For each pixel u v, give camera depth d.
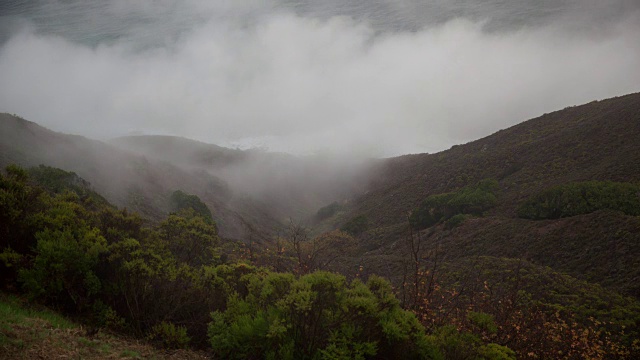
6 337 5.07
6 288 7.15
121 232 9.16
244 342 6.31
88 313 7.21
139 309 7.25
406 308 9.66
